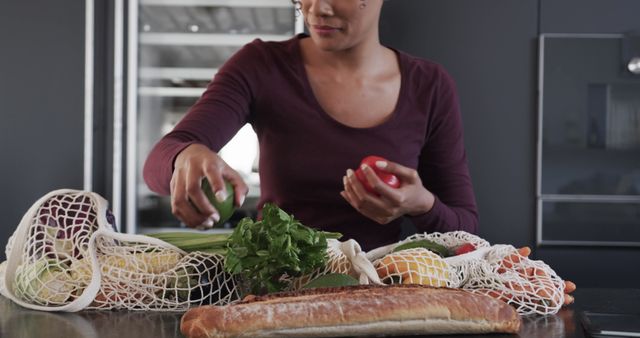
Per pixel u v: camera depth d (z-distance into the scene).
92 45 2.92
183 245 1.05
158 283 0.99
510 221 2.96
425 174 1.60
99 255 1.02
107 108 2.94
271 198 1.50
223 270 1.00
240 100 1.44
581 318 0.92
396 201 1.14
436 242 1.12
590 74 2.90
